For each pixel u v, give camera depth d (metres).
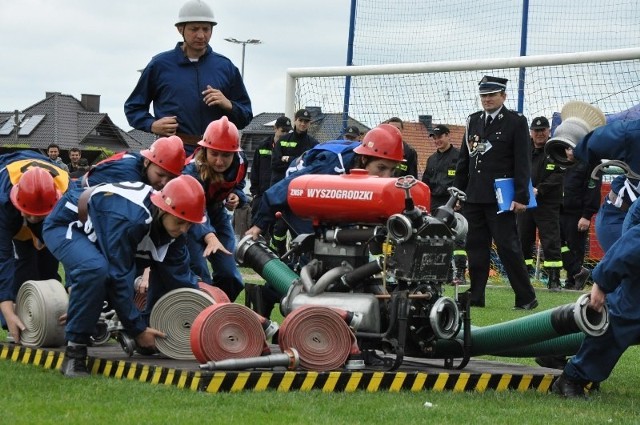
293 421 6.22
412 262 7.52
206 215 9.12
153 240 7.83
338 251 8.06
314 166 8.66
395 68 17.59
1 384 7.29
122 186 7.73
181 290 7.99
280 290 8.61
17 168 8.76
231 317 7.44
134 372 7.61
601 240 8.95
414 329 7.66
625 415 6.92
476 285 14.23
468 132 14.13
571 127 8.09
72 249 7.75
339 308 7.79
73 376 7.66
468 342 7.95
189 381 7.12
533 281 19.53
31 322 8.48
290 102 18.39
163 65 10.21
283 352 7.50
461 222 7.89
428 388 7.59
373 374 7.43
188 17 10.11
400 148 8.41
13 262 8.77
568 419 6.68
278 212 8.73
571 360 7.66
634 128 7.57
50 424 6.01
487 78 13.74
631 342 7.50
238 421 6.16
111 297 7.75
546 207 17.16
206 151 8.92
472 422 6.45
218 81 10.26
